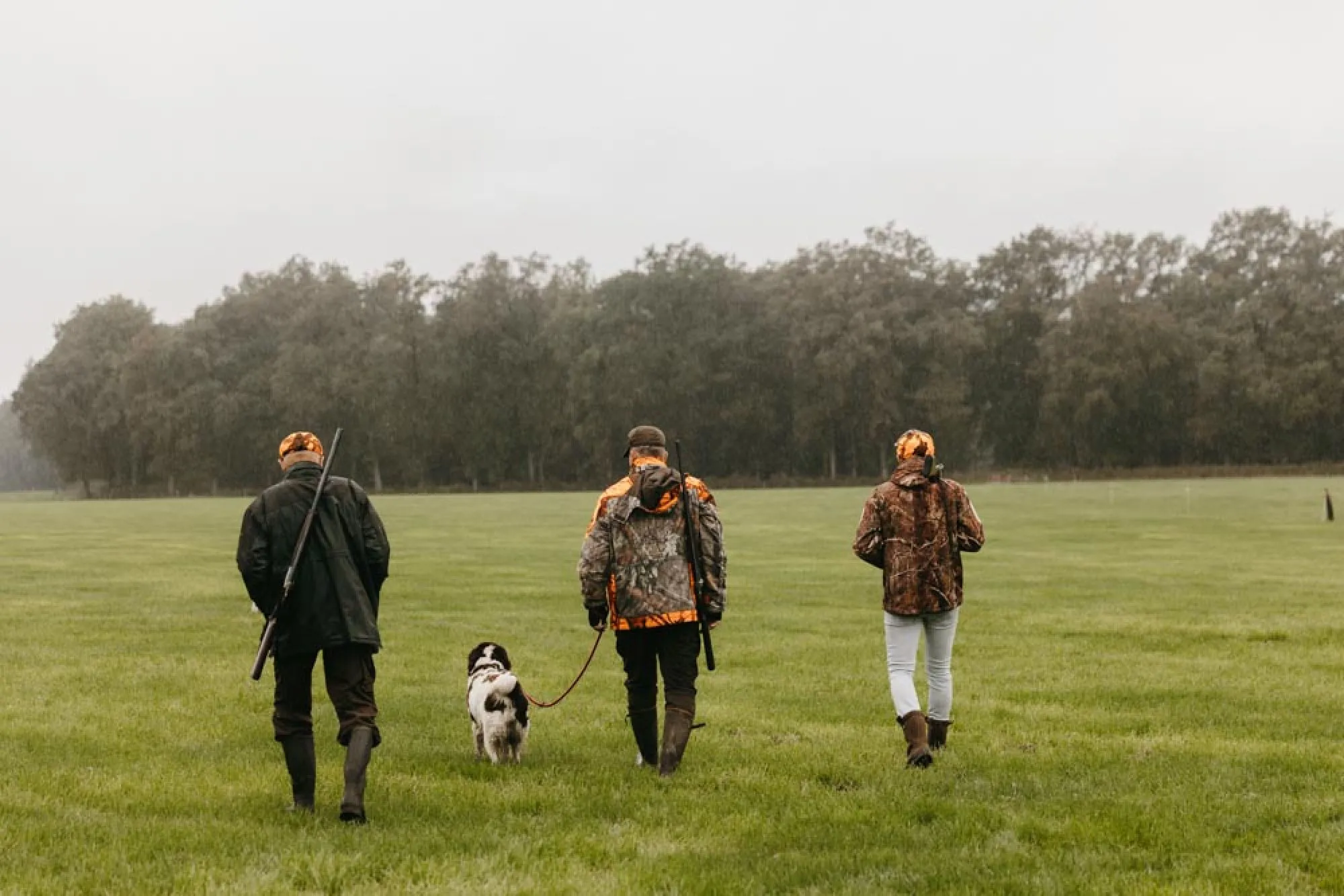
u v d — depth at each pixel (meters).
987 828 5.75
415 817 6.01
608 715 9.01
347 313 105.38
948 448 99.19
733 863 5.18
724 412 101.56
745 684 10.34
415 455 106.12
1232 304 100.50
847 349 95.81
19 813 6.05
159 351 103.12
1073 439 98.44
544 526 37.38
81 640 13.07
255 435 103.88
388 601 16.69
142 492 109.88
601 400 99.38
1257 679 10.38
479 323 102.75
